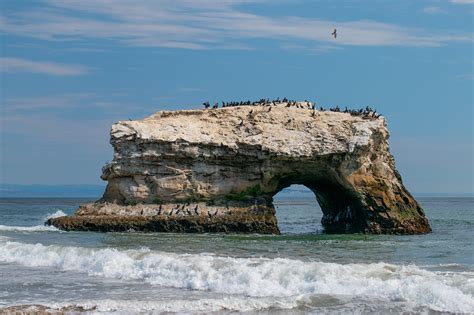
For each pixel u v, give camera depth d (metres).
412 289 34.34
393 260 48.38
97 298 34.22
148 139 75.69
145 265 42.06
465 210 180.50
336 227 87.81
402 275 37.16
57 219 78.31
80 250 48.09
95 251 47.34
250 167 76.88
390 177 78.94
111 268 42.38
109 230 74.69
